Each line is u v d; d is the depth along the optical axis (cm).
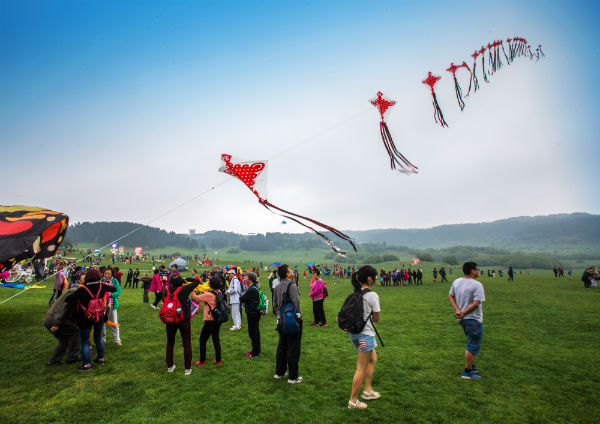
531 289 2270
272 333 862
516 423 379
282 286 529
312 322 1034
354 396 416
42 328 849
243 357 640
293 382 504
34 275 2339
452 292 543
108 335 816
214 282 610
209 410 414
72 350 607
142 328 900
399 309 1327
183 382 508
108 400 443
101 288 586
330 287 2869
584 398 448
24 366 576
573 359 629
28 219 828
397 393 464
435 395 457
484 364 597
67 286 986
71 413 408
